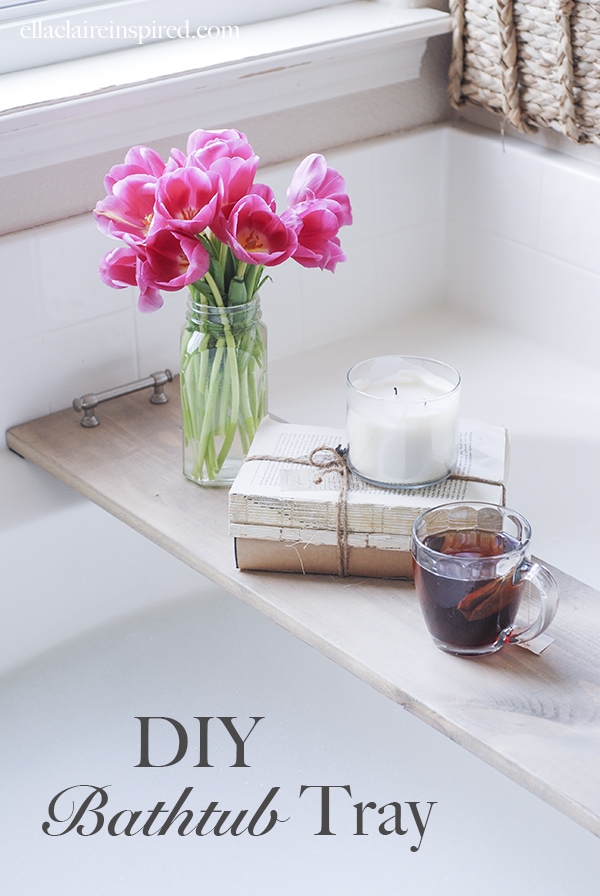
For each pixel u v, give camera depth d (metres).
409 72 1.40
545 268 1.39
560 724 0.76
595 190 1.28
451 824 1.03
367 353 1.42
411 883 0.97
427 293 1.54
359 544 0.89
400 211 1.45
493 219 1.43
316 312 1.42
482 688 0.79
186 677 1.16
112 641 1.20
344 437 0.98
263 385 1.03
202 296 0.97
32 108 1.07
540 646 0.83
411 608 0.88
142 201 0.94
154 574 1.23
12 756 1.07
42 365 1.19
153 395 1.23
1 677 1.15
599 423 1.28
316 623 0.86
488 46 1.32
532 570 0.80
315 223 0.95
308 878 0.98
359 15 1.37
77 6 1.22
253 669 1.18
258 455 0.94
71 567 1.17
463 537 0.84
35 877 0.98
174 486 1.06
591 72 1.21
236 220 0.89
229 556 0.95
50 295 1.17
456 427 0.90
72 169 1.17
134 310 1.24
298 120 1.32
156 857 1.00
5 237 1.12
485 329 1.49
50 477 1.18
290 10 1.37
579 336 1.38
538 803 1.06
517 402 1.32
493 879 0.97
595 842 1.01
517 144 1.38
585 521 1.26
